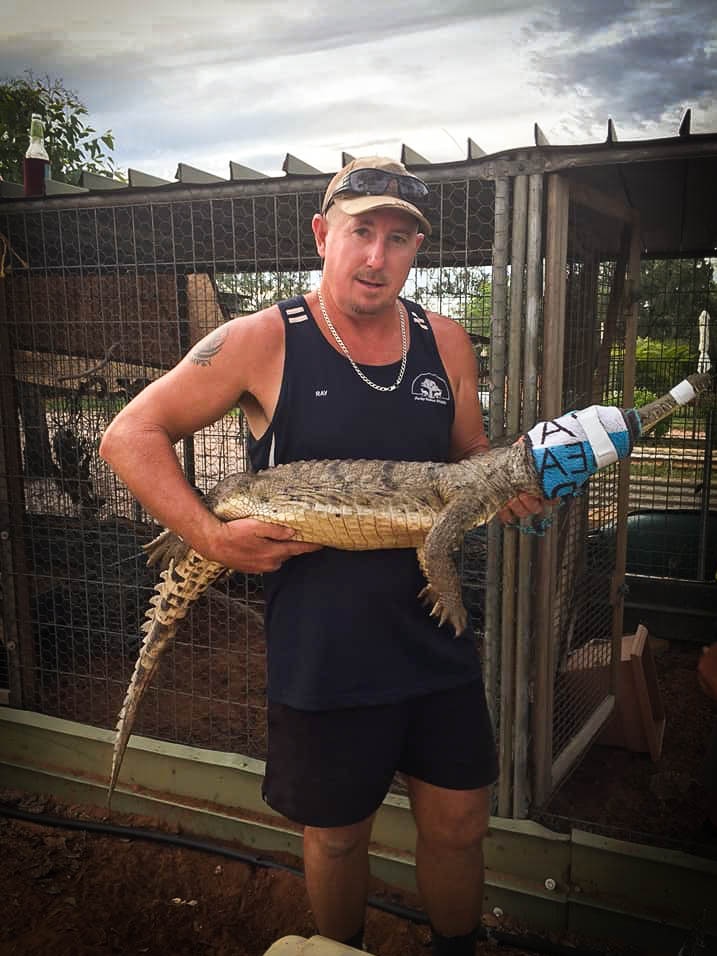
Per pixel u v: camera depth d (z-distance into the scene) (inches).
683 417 263.4
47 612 195.5
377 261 81.7
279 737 93.8
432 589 89.3
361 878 99.5
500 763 132.1
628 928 123.6
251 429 97.6
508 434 120.9
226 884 140.0
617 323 163.5
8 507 165.0
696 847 124.1
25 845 149.5
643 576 252.2
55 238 176.6
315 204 154.0
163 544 106.9
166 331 194.7
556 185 117.0
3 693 171.6
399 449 90.7
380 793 94.3
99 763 159.9
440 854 98.3
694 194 150.3
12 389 164.6
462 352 99.9
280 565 90.2
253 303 180.7
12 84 264.5
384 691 89.4
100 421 200.7
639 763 169.3
